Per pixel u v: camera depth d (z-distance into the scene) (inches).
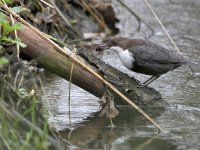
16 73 379.6
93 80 393.4
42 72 509.4
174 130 367.9
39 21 553.0
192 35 682.2
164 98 443.2
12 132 300.0
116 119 392.8
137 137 353.7
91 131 363.6
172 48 614.5
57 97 435.2
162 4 844.0
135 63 458.6
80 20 677.9
